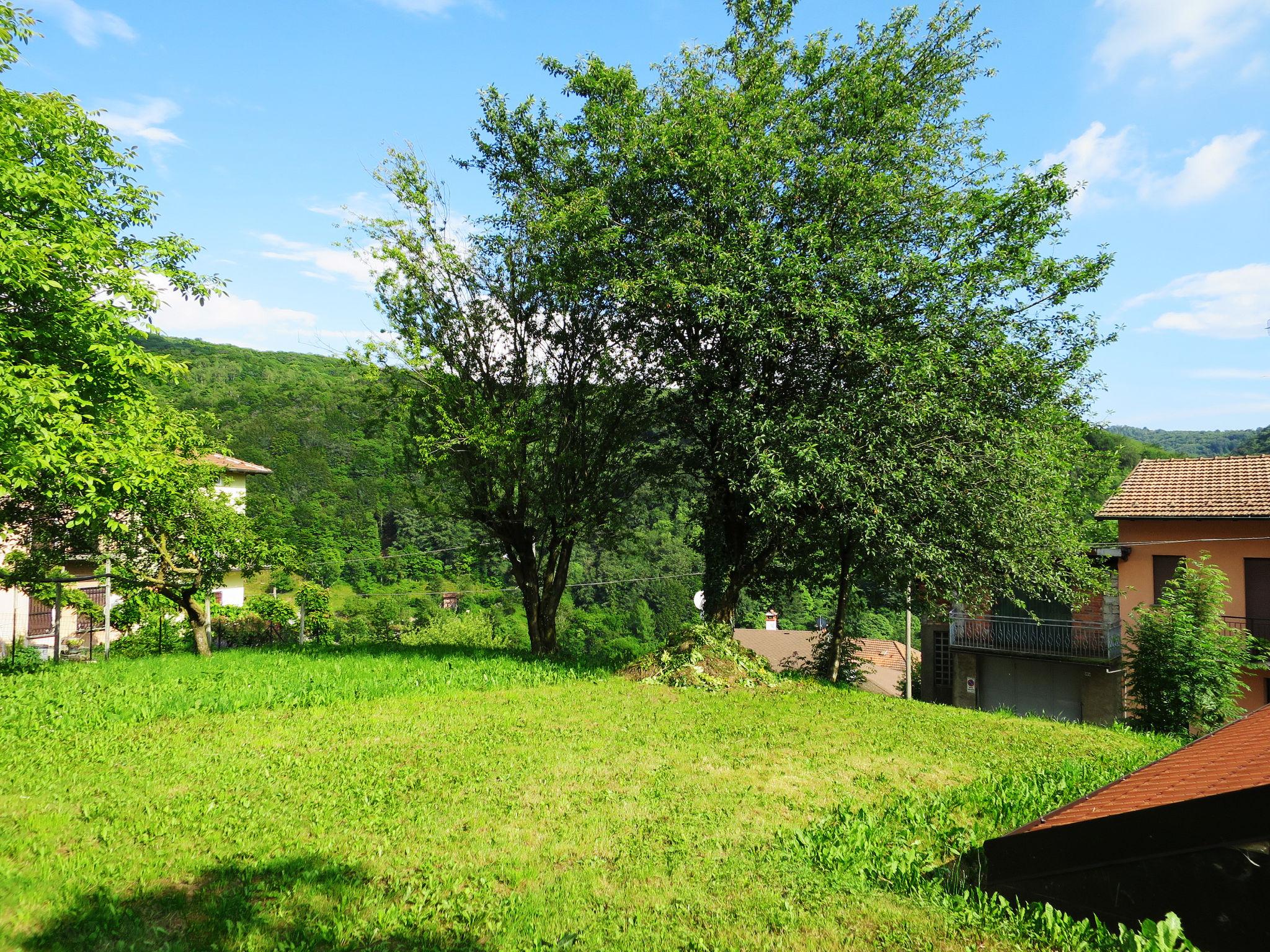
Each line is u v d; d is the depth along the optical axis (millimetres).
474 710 10672
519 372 16875
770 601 21141
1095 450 20016
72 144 12539
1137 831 3322
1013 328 14086
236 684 11758
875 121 14367
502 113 16656
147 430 13305
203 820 6160
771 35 15719
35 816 5977
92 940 4168
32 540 15602
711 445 15141
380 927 4551
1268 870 2973
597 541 19453
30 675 12688
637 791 7316
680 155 13859
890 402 12211
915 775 8289
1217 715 15398
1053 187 13375
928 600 18562
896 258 12930
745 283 12680
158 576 16906
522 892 5133
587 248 14305
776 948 4168
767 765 8406
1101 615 22328
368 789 7121
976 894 4574
